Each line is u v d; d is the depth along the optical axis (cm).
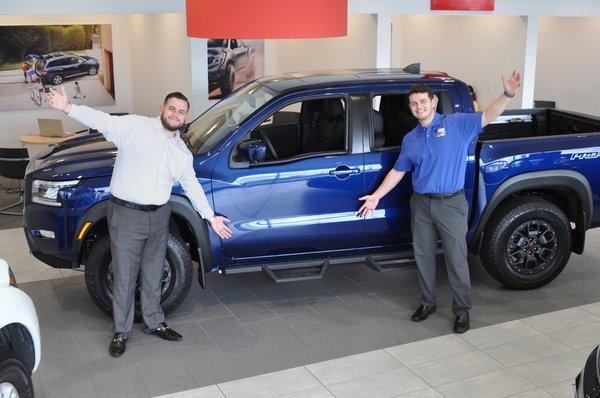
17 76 1047
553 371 415
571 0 952
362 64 885
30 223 461
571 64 1176
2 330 331
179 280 471
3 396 302
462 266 460
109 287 464
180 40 838
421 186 457
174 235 467
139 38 1050
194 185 430
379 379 405
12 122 1059
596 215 526
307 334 463
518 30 942
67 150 495
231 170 462
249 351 439
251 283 552
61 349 439
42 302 511
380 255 502
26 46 1043
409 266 495
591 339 456
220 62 1012
